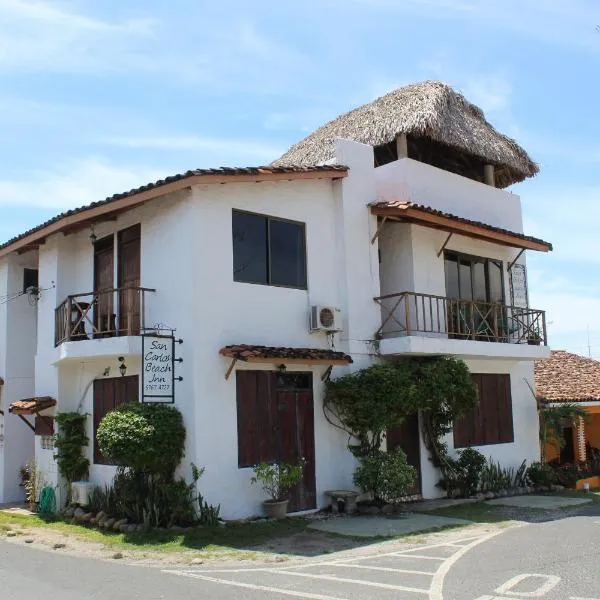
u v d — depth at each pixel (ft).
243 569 27.71
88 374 46.42
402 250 51.21
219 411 38.37
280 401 41.45
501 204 60.44
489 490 51.24
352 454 44.37
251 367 40.34
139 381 41.68
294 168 42.88
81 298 48.03
